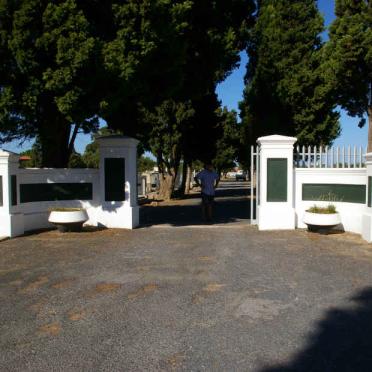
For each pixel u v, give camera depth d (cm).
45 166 1370
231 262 803
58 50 967
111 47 1003
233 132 4178
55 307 561
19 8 994
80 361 411
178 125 2731
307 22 2497
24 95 1028
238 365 401
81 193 1291
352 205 1133
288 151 1193
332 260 810
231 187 5566
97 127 1486
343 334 468
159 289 635
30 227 1212
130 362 408
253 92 2691
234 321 507
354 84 2167
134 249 939
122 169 1266
